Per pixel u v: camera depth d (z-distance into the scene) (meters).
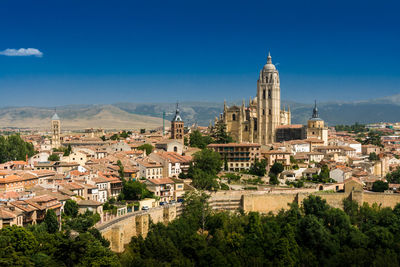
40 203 185.50
